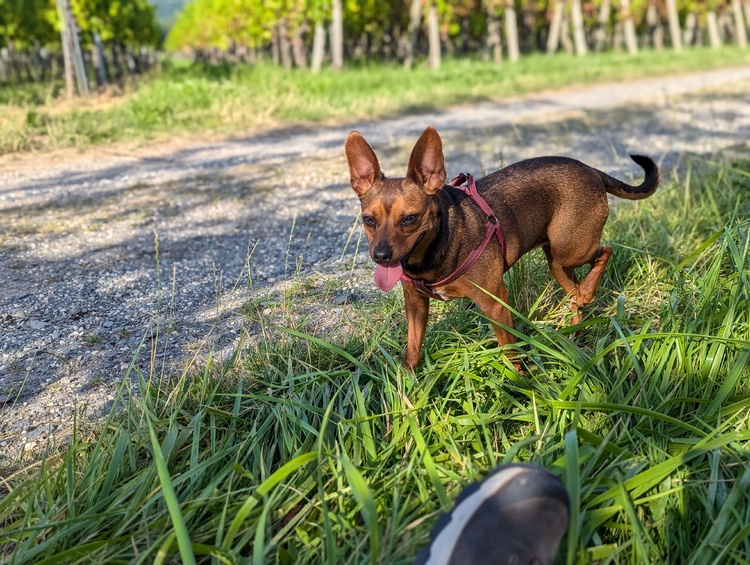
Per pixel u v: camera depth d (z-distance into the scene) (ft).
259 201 6.60
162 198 6.66
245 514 2.19
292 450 2.69
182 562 2.05
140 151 8.79
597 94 14.40
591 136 9.52
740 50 26.89
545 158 3.60
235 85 12.83
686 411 2.93
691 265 4.29
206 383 3.17
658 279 4.00
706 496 2.41
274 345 3.57
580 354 3.03
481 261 3.12
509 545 1.83
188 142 9.39
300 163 8.10
